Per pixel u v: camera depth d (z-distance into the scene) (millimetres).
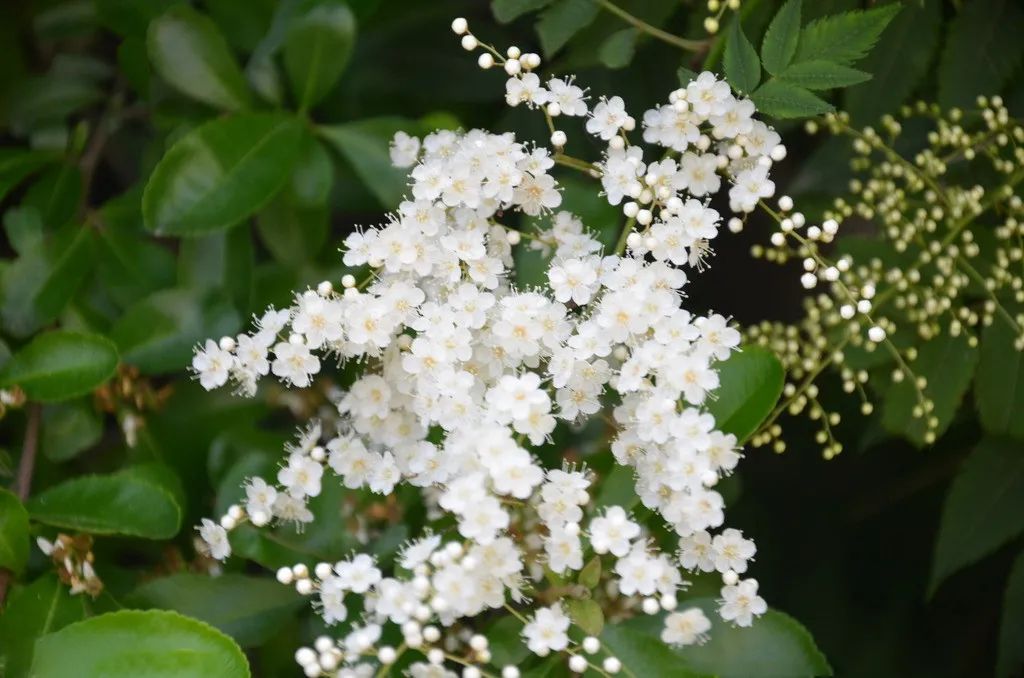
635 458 767
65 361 791
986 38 814
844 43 764
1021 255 807
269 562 777
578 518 754
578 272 764
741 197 771
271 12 822
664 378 756
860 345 811
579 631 763
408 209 773
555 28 789
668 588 753
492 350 769
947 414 811
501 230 783
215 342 800
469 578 743
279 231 814
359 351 773
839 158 828
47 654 753
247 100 810
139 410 810
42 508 777
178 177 790
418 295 767
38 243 811
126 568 811
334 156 831
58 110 841
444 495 755
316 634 778
